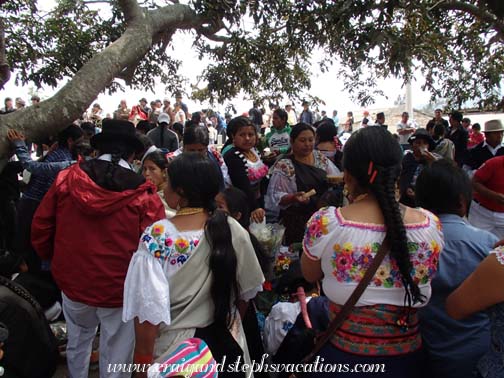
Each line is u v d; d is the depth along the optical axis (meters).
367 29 5.00
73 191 2.57
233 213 3.04
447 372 2.06
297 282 3.13
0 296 2.17
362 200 1.81
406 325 1.74
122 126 2.85
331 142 4.97
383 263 1.71
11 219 4.54
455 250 2.11
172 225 2.03
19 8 5.96
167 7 5.32
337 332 1.79
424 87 7.83
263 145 6.59
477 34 6.57
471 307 1.69
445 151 7.93
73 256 2.61
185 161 2.06
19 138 3.72
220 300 2.02
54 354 2.40
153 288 1.90
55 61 6.29
